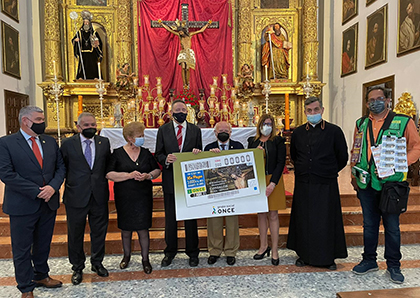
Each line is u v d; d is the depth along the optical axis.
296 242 3.22
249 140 3.40
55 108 8.09
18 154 2.47
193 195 3.04
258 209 3.09
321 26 8.92
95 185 2.82
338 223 3.11
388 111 2.90
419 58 5.46
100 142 2.93
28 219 2.52
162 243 3.72
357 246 3.83
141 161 3.01
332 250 3.04
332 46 8.83
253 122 6.18
